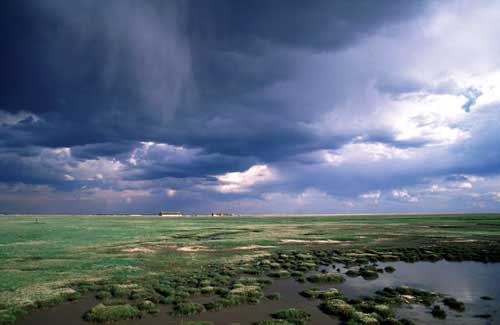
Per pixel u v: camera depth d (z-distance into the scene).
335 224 117.56
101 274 30.97
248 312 20.05
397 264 37.03
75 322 18.59
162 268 34.31
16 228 90.81
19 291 24.48
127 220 157.75
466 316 19.14
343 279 28.94
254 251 47.47
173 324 17.95
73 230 85.62
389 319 18.03
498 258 39.44
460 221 127.81
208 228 97.94
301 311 19.56
